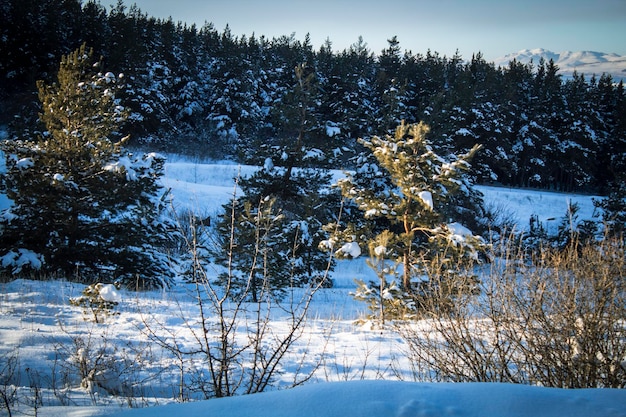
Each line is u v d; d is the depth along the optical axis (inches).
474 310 193.9
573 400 86.2
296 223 637.3
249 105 1916.8
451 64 2518.5
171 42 2037.4
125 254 538.0
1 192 498.0
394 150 455.8
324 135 803.4
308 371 212.4
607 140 2219.5
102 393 172.2
